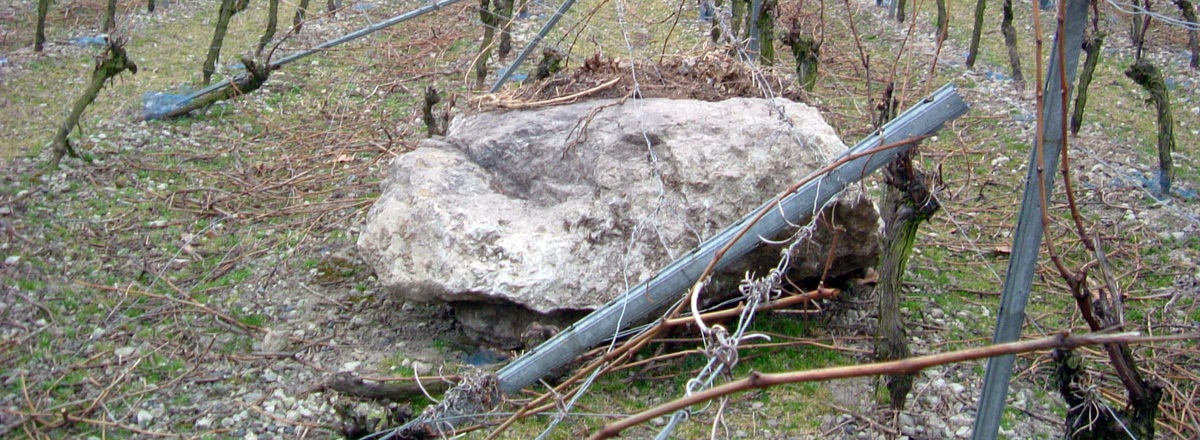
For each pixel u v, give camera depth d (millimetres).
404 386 5098
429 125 7969
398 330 5746
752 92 6379
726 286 5355
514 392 4766
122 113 9312
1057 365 4242
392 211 5496
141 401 5098
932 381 5328
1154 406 4090
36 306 5930
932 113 4633
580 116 5867
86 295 6105
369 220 5578
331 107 9867
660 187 5328
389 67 11211
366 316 5902
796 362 5453
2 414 4926
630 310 4750
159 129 8969
